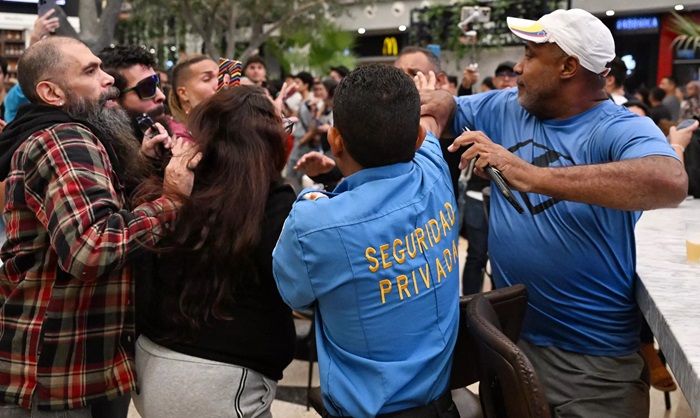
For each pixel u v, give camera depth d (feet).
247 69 18.25
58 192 4.95
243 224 5.08
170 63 39.09
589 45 5.28
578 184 4.85
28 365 5.23
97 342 5.35
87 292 5.31
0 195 7.56
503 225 5.76
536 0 36.24
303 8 36.99
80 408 5.46
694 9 37.17
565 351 5.68
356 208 4.32
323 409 5.67
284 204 5.35
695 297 5.02
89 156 5.11
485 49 39.99
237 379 5.23
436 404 4.64
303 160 7.22
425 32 40.75
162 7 35.19
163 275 5.35
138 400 5.53
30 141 5.16
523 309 5.26
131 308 5.52
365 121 4.34
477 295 5.06
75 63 5.52
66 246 4.85
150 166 6.02
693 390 3.91
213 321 5.23
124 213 5.03
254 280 5.25
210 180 5.29
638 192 4.83
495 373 4.38
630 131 5.24
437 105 6.05
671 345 4.43
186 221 5.13
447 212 4.78
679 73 39.14
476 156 5.02
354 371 4.50
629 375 5.66
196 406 5.17
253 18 36.22
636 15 40.11
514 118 5.97
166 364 5.27
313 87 27.02
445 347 4.65
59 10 13.37
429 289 4.54
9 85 14.67
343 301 4.36
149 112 7.70
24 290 5.28
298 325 10.92
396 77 4.42
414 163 4.72
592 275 5.49
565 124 5.62
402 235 4.42
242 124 5.27
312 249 4.26
